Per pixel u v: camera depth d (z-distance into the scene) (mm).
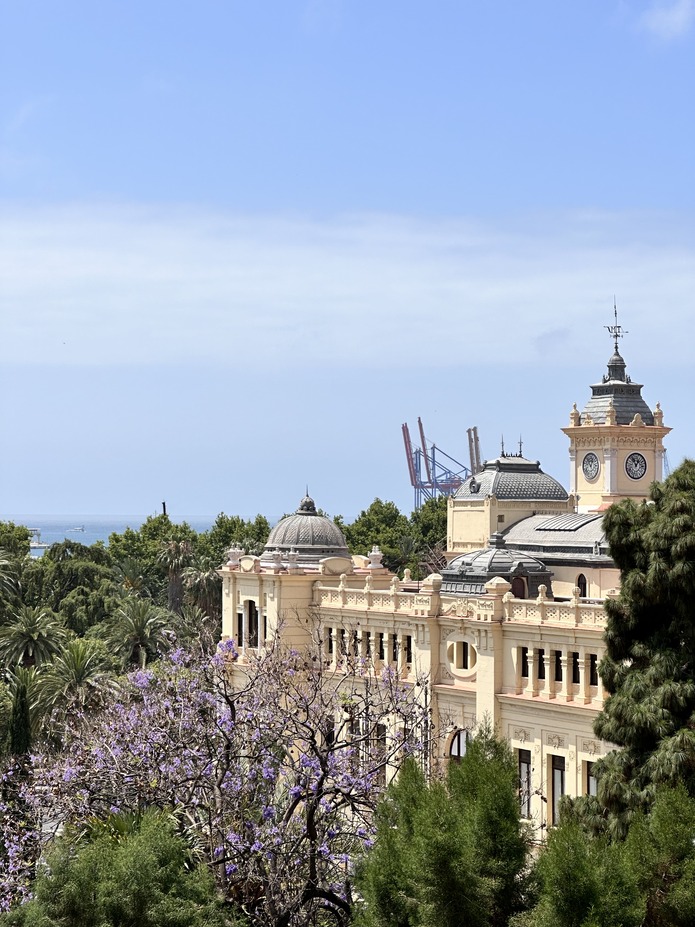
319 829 96562
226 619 196625
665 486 106688
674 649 101500
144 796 95688
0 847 112125
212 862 88188
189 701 102000
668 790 80312
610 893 71875
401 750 116812
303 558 197500
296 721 101250
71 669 192500
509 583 155500
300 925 91438
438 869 74938
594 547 181125
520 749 148000
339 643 177500
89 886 75688
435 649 160125
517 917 76125
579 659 141000
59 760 110688
